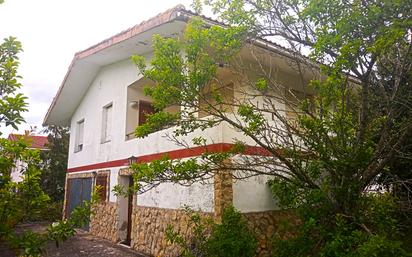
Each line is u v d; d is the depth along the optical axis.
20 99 3.21
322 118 5.54
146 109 11.84
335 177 5.38
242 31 5.59
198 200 7.60
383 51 4.61
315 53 4.78
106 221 11.73
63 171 20.38
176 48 5.25
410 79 5.66
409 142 5.97
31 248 3.33
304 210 5.31
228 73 8.35
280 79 9.06
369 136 5.71
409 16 3.96
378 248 4.05
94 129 13.58
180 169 5.23
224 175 6.49
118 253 9.38
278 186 5.98
